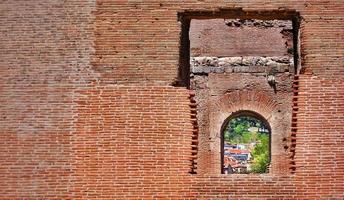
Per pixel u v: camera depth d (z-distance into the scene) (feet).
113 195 34.86
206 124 63.21
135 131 35.60
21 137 35.99
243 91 63.52
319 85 35.78
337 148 34.88
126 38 36.86
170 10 37.01
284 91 63.21
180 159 35.19
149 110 35.86
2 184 35.47
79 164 35.35
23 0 37.76
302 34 36.50
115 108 35.96
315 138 35.04
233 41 64.69
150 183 34.91
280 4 36.73
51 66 36.81
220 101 63.57
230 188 34.42
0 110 36.42
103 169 35.19
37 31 37.32
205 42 64.75
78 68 36.65
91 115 35.94
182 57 38.37
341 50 36.17
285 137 62.03
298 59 37.29
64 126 35.91
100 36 36.96
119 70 36.50
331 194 34.24
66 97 36.29
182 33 38.01
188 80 42.27
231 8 36.78
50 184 35.24
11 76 36.86
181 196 34.63
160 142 35.45
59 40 37.09
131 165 35.17
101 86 36.29
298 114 35.45
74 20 37.27
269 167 62.39
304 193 34.22
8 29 37.47
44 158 35.60
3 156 35.81
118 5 37.22
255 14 37.42
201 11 36.96
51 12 37.47
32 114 36.22
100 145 35.53
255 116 64.44
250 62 63.77
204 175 34.78
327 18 36.52
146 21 37.01
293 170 34.78
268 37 64.49
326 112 35.42
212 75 64.03
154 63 36.50
